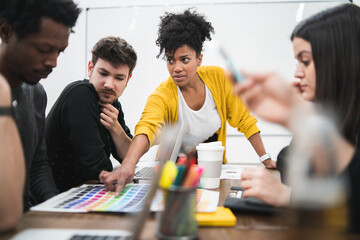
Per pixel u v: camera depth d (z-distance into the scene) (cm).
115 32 305
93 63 132
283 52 288
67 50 309
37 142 112
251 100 49
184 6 297
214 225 62
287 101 47
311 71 74
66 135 120
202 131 160
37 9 77
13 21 78
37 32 78
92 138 115
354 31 68
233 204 72
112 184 90
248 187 71
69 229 58
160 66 303
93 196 83
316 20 73
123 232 55
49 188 108
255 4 289
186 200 52
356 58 67
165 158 55
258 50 290
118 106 155
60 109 122
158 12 301
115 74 125
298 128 42
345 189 46
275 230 59
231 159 297
